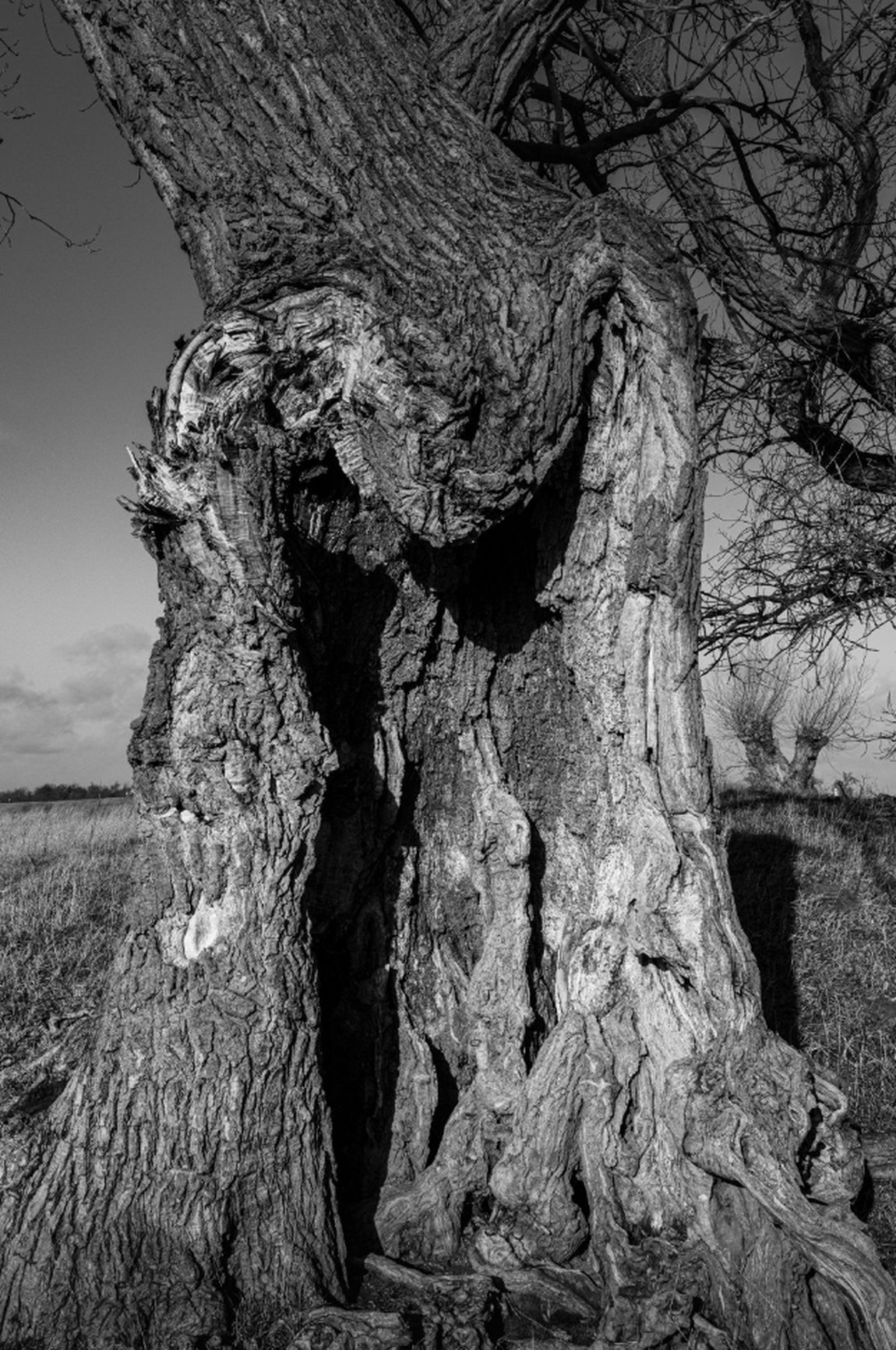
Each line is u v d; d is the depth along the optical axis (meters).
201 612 3.69
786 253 6.54
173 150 3.86
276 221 3.76
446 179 3.87
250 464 3.68
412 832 4.89
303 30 3.76
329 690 4.61
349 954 4.70
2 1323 3.37
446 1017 4.79
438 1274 3.88
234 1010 3.67
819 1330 3.55
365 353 3.64
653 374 4.11
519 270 3.75
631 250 3.95
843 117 6.56
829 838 9.86
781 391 6.90
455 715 4.91
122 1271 3.44
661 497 4.16
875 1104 5.41
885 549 6.30
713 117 6.48
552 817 4.95
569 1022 4.36
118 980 3.80
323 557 4.52
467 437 3.73
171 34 3.76
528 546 4.79
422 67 4.05
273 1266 3.59
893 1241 4.21
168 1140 3.60
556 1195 4.11
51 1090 5.40
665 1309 3.55
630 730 4.35
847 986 6.71
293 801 3.79
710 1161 3.87
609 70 5.81
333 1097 4.59
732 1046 4.04
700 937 4.14
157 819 3.78
